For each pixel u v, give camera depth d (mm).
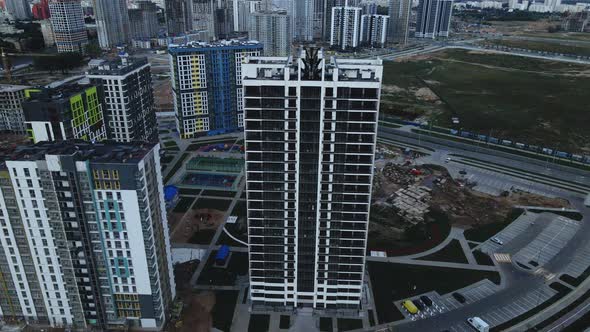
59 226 108188
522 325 127125
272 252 125500
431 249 163500
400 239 169375
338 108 106750
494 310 133125
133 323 123125
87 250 110875
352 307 133250
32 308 120812
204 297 137875
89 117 183500
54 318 122312
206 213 186375
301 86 104875
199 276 147125
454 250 163000
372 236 171000
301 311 132750
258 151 112438
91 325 122438
